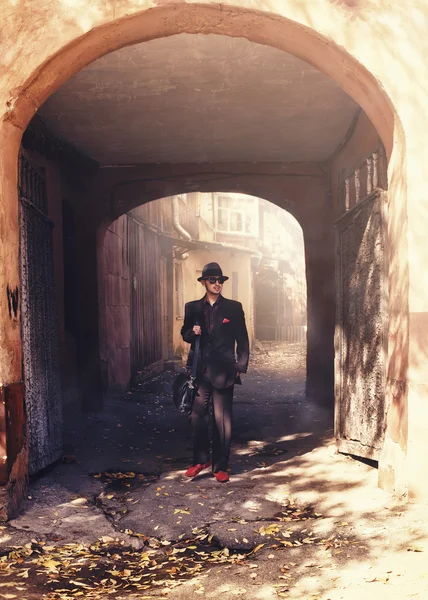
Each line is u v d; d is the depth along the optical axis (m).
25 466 4.61
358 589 3.04
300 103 6.98
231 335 5.58
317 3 4.35
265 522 4.27
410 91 4.32
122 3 4.29
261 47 5.52
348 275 6.13
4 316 4.21
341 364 6.31
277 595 3.07
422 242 4.27
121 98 6.70
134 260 13.98
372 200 5.37
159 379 14.99
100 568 3.64
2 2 4.29
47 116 7.23
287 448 6.78
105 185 9.80
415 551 3.46
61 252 8.58
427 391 4.21
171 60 5.75
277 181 9.83
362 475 5.30
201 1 4.27
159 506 4.71
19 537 3.97
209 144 8.64
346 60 4.42
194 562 3.71
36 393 5.28
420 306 4.25
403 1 4.36
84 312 9.71
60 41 4.27
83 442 7.07
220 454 5.45
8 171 4.36
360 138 6.75
